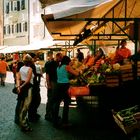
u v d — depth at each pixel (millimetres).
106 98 9930
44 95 20719
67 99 10625
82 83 11148
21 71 10133
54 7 6910
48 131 10156
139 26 8188
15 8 64750
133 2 10883
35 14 58438
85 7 6855
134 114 7250
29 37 61031
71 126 10664
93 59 15539
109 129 10180
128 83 8969
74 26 12109
